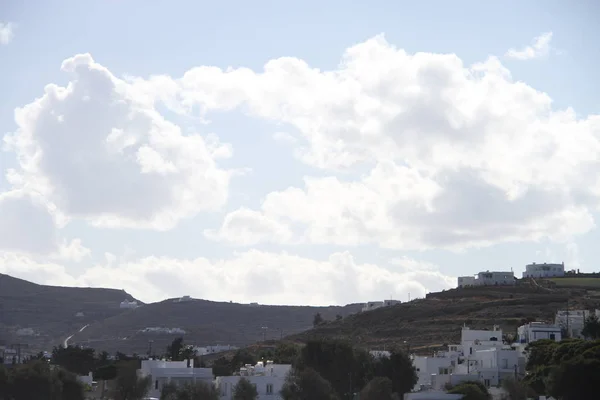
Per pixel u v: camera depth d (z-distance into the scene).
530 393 165.38
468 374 184.88
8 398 163.62
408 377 185.50
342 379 182.38
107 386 187.75
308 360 185.00
